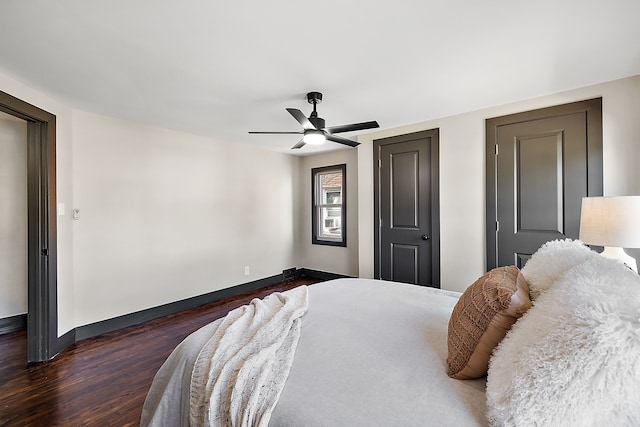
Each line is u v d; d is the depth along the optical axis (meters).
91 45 1.87
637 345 0.68
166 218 3.69
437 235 3.46
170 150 3.74
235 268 4.50
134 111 3.06
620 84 2.47
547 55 2.07
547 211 2.82
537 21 1.69
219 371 1.11
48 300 2.56
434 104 2.98
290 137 4.18
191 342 1.35
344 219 5.05
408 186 3.69
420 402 0.89
